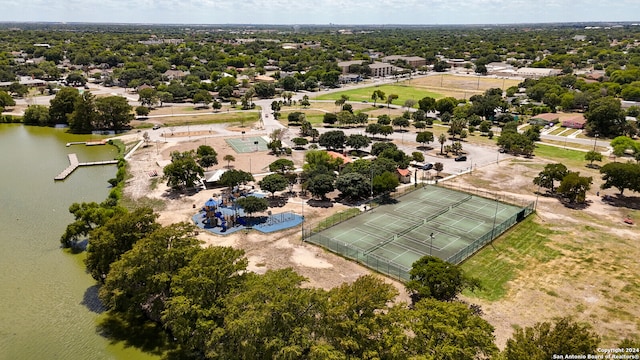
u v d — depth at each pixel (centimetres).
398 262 6006
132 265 4669
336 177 8612
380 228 7119
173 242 4897
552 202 8288
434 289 4897
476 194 8706
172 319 4184
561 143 12600
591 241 6688
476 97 16862
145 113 15288
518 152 11656
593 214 7719
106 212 6694
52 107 14812
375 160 9438
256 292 3872
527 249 6456
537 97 18450
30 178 9738
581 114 15938
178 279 4325
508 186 9162
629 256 6225
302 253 6259
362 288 3866
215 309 4078
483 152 11725
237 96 19400
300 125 14638
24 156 11388
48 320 4975
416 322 3716
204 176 9275
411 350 3588
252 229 7006
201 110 16788
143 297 4650
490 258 6191
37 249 6569
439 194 8700
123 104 13938
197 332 4025
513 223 7300
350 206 8031
